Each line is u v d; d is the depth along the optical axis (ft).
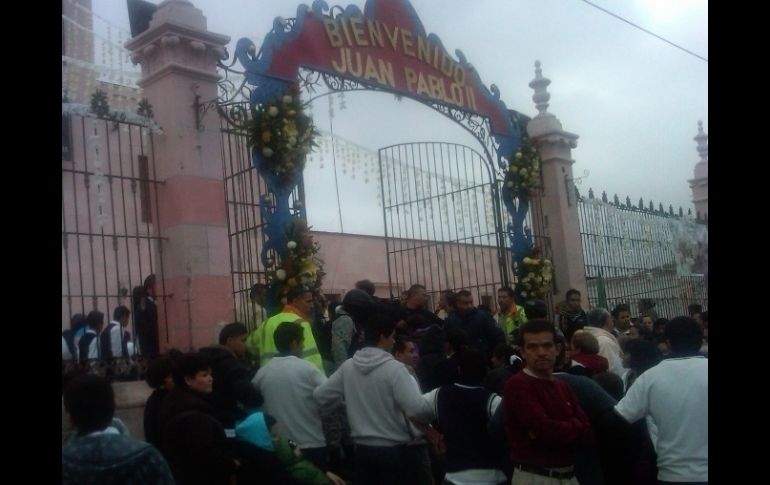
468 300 27.66
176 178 24.04
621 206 45.14
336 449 20.95
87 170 22.20
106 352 21.49
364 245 54.08
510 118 38.42
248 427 16.11
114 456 11.38
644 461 16.81
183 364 15.37
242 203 26.45
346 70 30.07
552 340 14.82
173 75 24.44
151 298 23.56
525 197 38.29
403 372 17.19
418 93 33.14
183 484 14.03
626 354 23.15
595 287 41.60
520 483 14.73
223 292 24.23
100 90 22.85
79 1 25.48
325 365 23.41
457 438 16.25
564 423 14.25
